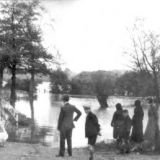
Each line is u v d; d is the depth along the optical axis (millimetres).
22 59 39656
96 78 73500
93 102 83438
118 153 14656
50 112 52188
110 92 67938
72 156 13773
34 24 40875
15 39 39500
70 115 13227
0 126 16500
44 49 40531
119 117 14930
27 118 36625
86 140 24500
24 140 21688
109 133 28500
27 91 76750
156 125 15375
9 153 14172
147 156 13961
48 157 13406
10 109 29047
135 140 15836
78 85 101000
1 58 38469
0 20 39688
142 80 15953
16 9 40281
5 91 46562
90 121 12367
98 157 13641
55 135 25891
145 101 16141
